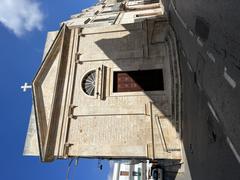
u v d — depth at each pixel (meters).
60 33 15.90
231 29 5.09
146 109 13.64
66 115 14.45
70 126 14.28
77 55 15.64
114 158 14.49
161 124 13.30
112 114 14.01
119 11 20.45
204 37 7.38
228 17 5.15
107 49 15.39
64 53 15.56
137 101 13.95
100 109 14.23
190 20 8.91
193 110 9.88
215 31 6.23
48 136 13.93
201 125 8.66
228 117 5.95
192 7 8.29
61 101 14.79
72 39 16.03
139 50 14.88
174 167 13.23
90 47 15.70
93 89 14.94
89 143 13.78
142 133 13.39
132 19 16.62
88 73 15.27
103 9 22.30
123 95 14.20
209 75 7.31
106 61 15.20
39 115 14.84
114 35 15.57
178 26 11.98
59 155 13.86
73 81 15.12
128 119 13.75
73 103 14.70
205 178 8.10
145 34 15.02
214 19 6.13
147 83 14.40
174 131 13.03
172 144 12.87
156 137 13.16
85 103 14.54
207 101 7.82
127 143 13.38
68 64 15.52
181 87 12.09
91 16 20.34
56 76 14.78
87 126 14.09
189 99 10.59
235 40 4.98
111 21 17.14
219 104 6.59
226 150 6.16
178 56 12.39
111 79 14.72
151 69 14.44
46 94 15.63
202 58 7.95
